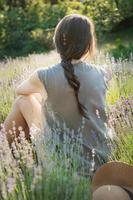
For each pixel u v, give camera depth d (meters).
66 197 3.28
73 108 4.09
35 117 4.36
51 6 19.83
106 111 4.20
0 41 18.38
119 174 3.57
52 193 3.28
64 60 4.07
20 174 3.28
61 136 4.11
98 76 4.14
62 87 4.04
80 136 3.95
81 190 3.34
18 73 7.81
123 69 7.02
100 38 18.80
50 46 18.06
